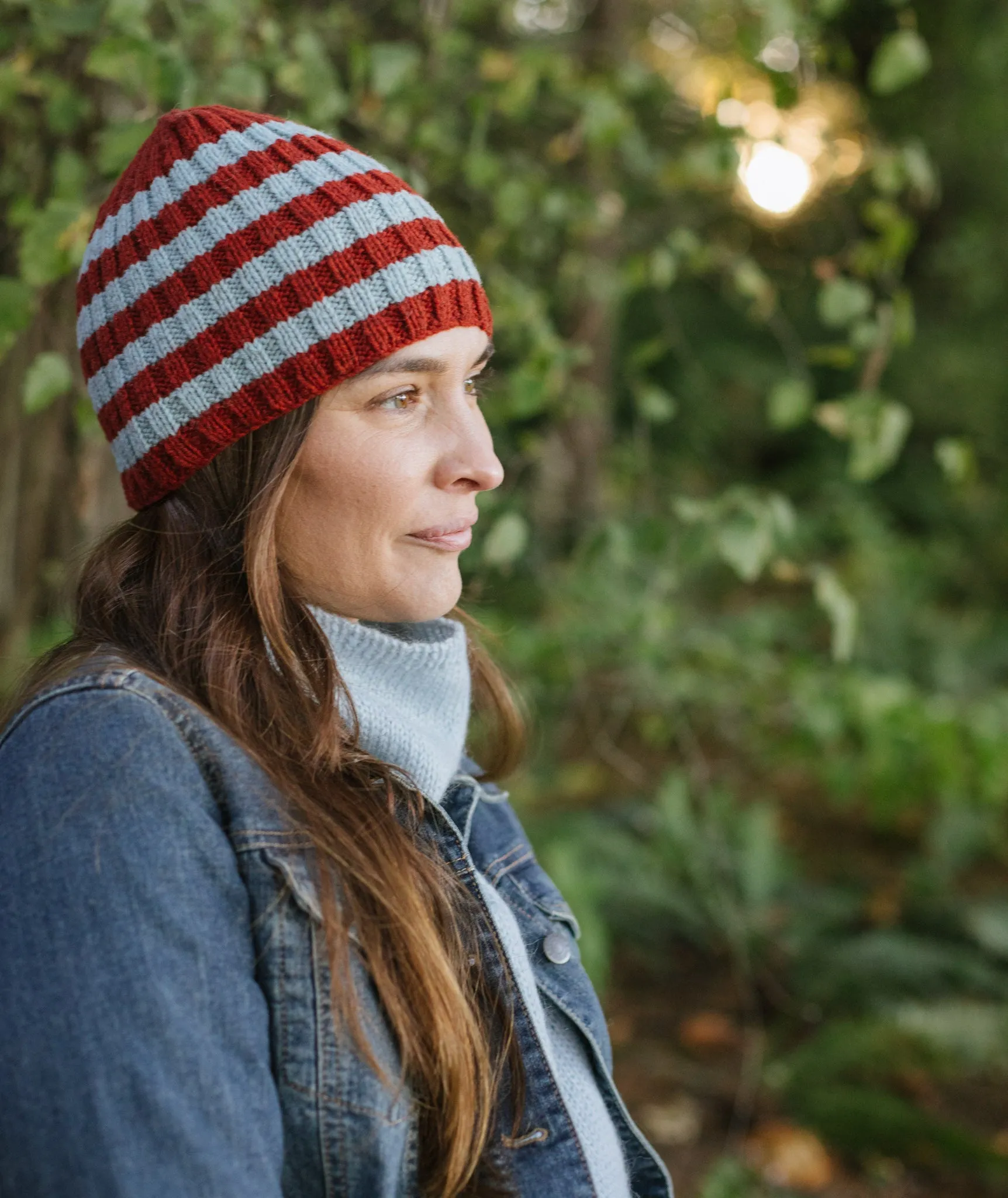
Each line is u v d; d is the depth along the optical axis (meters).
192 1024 0.68
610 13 3.41
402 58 1.68
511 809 1.16
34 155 1.67
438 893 0.88
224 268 0.86
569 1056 0.98
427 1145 0.83
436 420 0.92
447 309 0.90
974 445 8.02
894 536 7.48
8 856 0.70
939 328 8.51
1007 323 8.34
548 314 2.76
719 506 1.91
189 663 0.86
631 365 2.25
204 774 0.79
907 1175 2.58
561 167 2.58
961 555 7.41
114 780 0.73
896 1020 2.89
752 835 3.46
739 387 8.59
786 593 6.34
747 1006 3.20
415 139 1.95
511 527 1.79
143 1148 0.64
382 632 0.99
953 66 7.79
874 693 3.09
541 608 2.93
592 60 2.93
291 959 0.78
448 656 0.99
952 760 3.14
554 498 3.76
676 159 2.46
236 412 0.87
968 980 3.17
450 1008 0.82
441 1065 0.81
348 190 0.88
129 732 0.76
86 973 0.66
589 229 2.44
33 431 1.79
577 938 1.08
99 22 1.41
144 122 1.36
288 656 0.87
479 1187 0.88
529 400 1.99
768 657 3.22
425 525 0.92
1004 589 7.12
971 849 3.65
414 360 0.89
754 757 4.21
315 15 1.97
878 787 3.29
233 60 1.65
